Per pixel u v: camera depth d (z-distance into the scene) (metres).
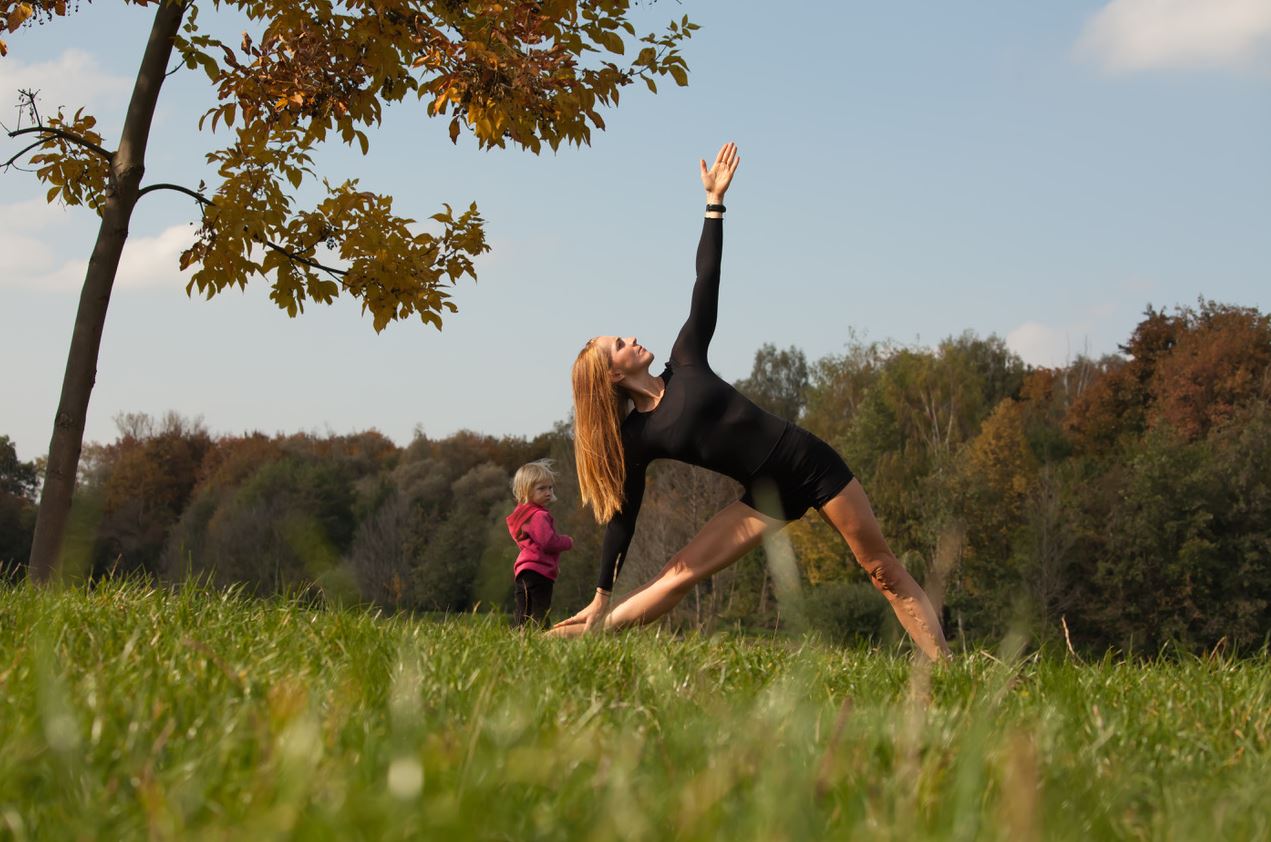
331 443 48.91
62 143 8.20
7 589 4.60
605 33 7.37
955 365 53.88
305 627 3.66
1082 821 1.65
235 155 7.90
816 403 57.56
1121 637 37.53
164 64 7.77
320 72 7.34
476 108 7.12
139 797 1.56
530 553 6.93
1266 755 2.33
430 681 2.64
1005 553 40.91
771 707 2.34
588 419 5.18
